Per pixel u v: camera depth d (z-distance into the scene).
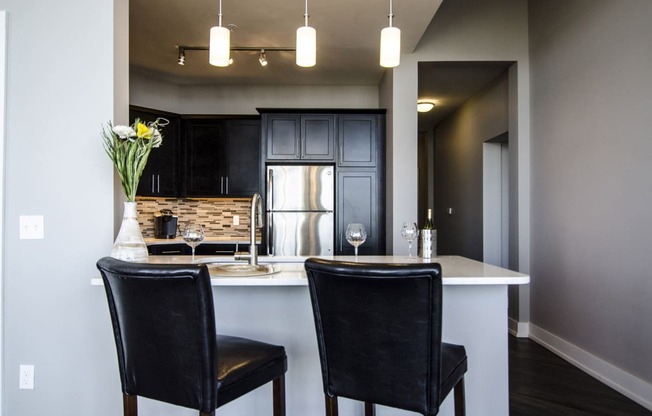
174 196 4.69
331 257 2.60
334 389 1.39
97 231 2.07
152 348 1.36
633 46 2.54
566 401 2.55
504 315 2.02
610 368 2.76
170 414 2.03
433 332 1.23
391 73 4.12
